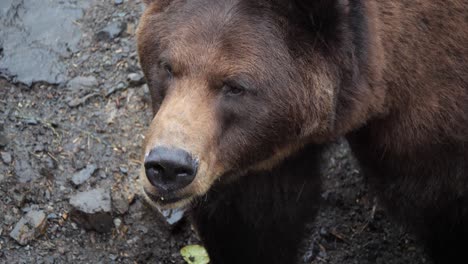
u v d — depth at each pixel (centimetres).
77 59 1351
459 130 971
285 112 895
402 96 953
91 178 1217
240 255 1077
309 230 1202
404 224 1102
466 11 969
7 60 1334
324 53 883
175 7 893
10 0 1398
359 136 1019
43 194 1194
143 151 858
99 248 1176
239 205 1023
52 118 1279
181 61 861
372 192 1134
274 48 874
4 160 1211
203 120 844
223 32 863
